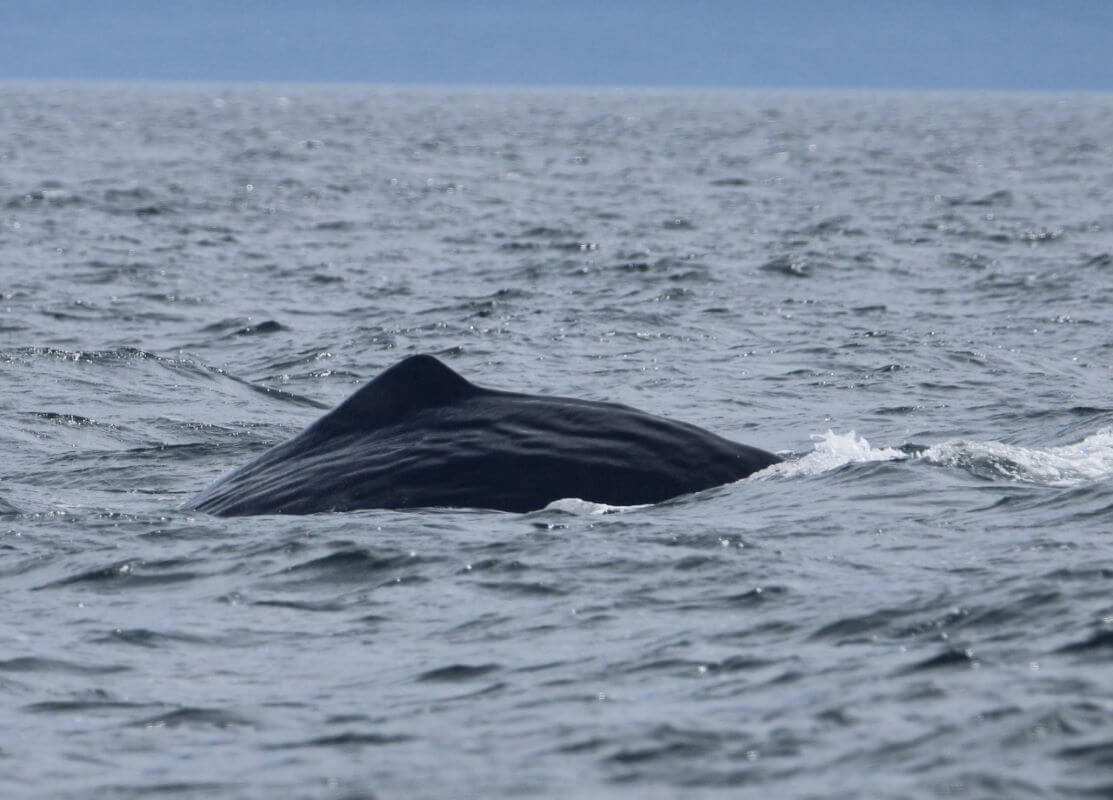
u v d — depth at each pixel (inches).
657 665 1333.7
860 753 1101.1
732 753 1116.5
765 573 1584.6
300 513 1925.4
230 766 1154.7
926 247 5836.6
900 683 1235.2
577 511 1879.9
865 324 4072.3
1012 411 2861.7
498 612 1523.1
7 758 1180.5
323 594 1617.9
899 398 3058.6
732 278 4970.5
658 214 7293.3
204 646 1465.3
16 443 2618.1
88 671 1392.7
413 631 1485.0
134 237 6072.8
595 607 1517.0
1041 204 7736.2
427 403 2065.7
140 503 2144.4
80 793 1109.1
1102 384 3198.8
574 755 1130.0
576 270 5172.2
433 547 1722.4
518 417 2027.6
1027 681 1217.4
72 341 3831.2
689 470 1971.0
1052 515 1772.9
